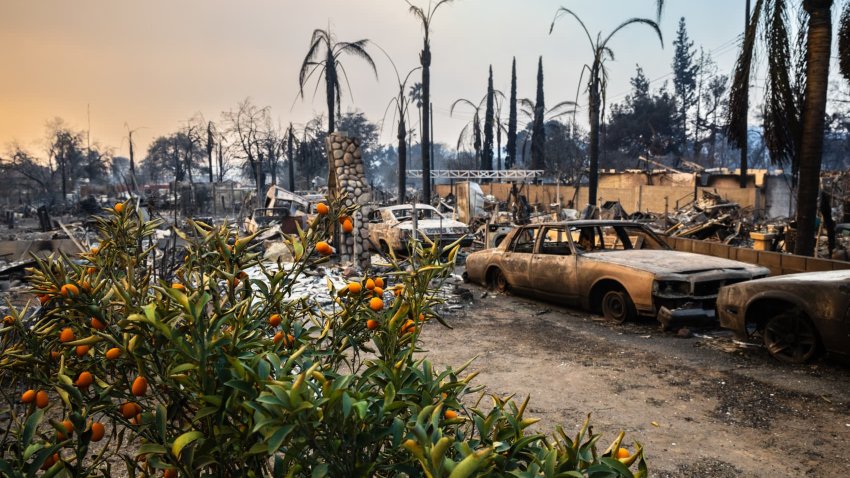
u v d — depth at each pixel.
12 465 1.15
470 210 26.02
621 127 70.56
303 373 0.96
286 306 1.62
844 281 4.62
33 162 72.56
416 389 1.32
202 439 1.14
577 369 5.13
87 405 1.26
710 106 76.44
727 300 5.66
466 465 0.88
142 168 97.88
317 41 28.19
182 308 1.18
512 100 57.84
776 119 9.84
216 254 1.45
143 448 1.12
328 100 29.08
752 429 3.66
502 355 5.67
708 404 4.13
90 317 1.35
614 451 1.15
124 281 1.47
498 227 16.03
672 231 19.67
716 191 30.28
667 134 70.94
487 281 9.67
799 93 9.51
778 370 4.85
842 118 52.16
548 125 57.59
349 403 1.00
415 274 1.49
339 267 11.20
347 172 12.00
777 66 9.55
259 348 1.29
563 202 37.44
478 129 42.72
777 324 5.15
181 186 39.44
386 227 15.90
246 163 55.97
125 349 1.21
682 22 78.19
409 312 1.51
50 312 1.41
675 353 5.55
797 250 9.59
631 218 24.31
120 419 1.29
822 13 9.05
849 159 67.62
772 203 31.84
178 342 1.10
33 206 54.78
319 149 56.06
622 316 6.86
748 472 3.09
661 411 4.04
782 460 3.21
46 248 12.55
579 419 3.93
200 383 1.14
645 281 6.37
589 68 20.05
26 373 1.40
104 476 1.24
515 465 1.13
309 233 1.50
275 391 0.96
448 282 10.31
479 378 4.91
